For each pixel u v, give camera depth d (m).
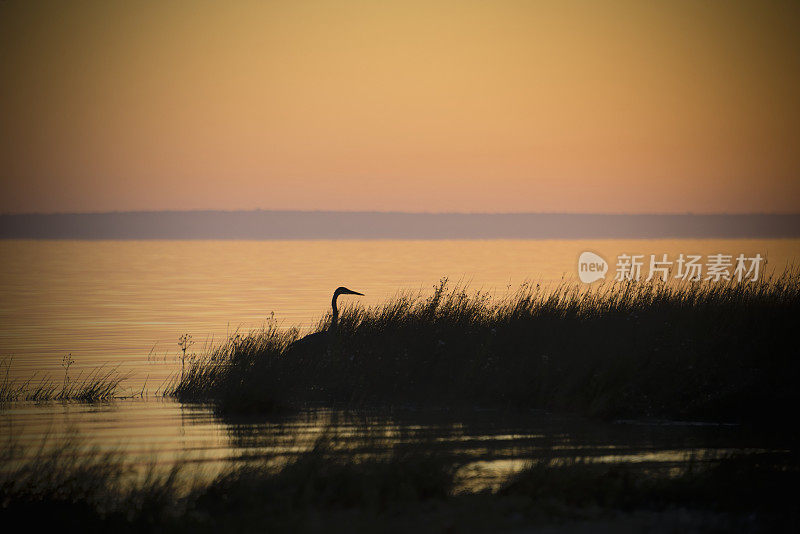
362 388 52.50
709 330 55.44
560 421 45.47
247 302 135.25
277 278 198.38
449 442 39.75
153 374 66.56
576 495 29.23
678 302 61.19
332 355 55.41
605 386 48.66
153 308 128.25
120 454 37.91
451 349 56.25
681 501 28.80
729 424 44.47
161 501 29.23
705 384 48.44
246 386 50.41
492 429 43.06
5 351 81.62
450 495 29.86
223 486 30.81
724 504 28.28
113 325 105.56
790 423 43.97
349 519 26.64
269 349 57.66
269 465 34.50
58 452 37.44
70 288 175.38
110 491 31.44
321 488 29.95
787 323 55.16
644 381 48.97
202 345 85.31
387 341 57.22
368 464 32.59
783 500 28.58
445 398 52.28
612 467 33.66
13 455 37.50
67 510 28.50
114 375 66.06
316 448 35.34
